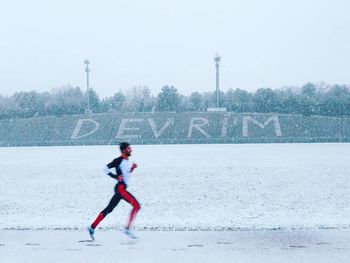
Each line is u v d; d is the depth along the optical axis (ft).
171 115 321.32
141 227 34.81
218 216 39.75
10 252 27.55
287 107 371.15
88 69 335.47
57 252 27.43
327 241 29.40
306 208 43.34
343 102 367.45
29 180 74.28
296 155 128.88
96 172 86.17
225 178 71.92
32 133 294.46
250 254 26.37
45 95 533.14
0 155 155.43
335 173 77.36
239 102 445.78
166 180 70.08
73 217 40.45
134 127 297.94
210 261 24.97
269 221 36.73
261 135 268.41
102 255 26.58
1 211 44.37
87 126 304.71
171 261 25.08
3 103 508.53
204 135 274.36
